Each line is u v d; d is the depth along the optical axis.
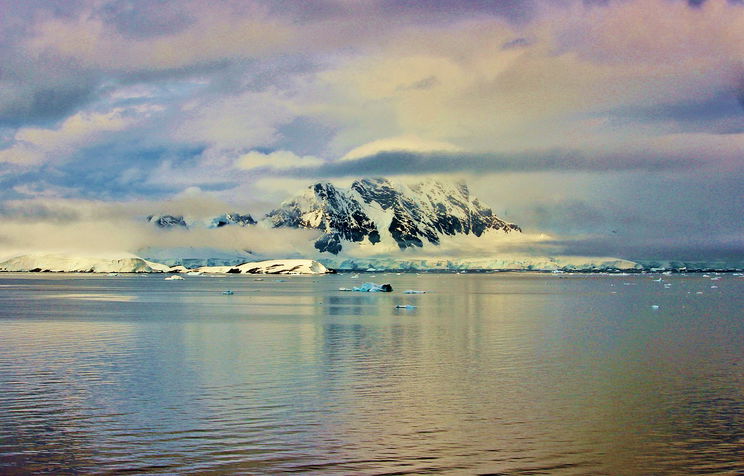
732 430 33.94
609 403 39.16
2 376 46.88
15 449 30.92
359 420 35.56
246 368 49.94
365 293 179.00
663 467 29.14
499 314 101.06
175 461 29.52
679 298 149.12
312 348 60.44
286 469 28.72
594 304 126.88
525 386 43.62
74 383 44.44
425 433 33.47
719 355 56.22
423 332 73.94
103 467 28.83
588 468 29.03
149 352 58.09
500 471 28.70
